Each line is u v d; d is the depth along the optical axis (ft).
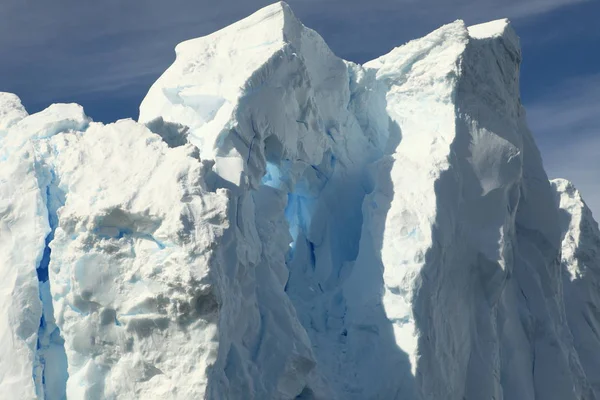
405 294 79.00
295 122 84.89
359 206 91.91
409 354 77.87
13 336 61.72
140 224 62.03
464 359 83.30
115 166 65.92
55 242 63.26
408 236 81.46
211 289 59.11
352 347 82.38
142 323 60.64
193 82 83.61
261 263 76.13
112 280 61.72
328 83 91.35
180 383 59.62
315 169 90.58
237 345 68.54
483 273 86.22
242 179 74.13
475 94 90.07
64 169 67.36
